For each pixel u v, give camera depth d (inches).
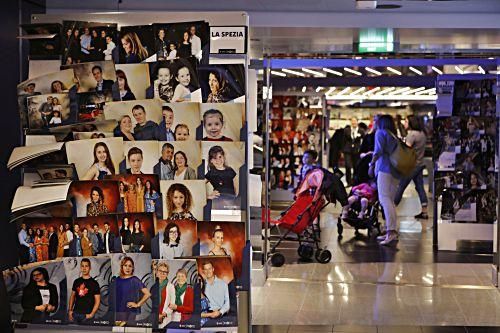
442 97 452.4
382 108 1018.7
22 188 167.3
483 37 335.6
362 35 339.6
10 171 189.2
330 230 568.1
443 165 459.5
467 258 438.0
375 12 335.3
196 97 165.8
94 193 167.9
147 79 166.6
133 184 167.3
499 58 337.7
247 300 168.7
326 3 311.6
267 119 346.9
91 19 170.7
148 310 169.3
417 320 292.8
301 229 428.1
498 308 313.9
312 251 430.0
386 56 340.2
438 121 456.1
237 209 167.3
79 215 169.5
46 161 171.5
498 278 351.6
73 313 172.2
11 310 174.7
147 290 169.0
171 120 165.9
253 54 342.3
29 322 174.1
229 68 165.0
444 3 303.7
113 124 167.6
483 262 424.5
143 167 167.0
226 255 166.2
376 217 529.0
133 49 168.6
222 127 165.5
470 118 451.2
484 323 288.7
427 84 548.7
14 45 189.2
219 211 167.6
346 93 797.2
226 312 167.6
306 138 679.1
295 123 681.0
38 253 172.9
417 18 333.7
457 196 459.5
